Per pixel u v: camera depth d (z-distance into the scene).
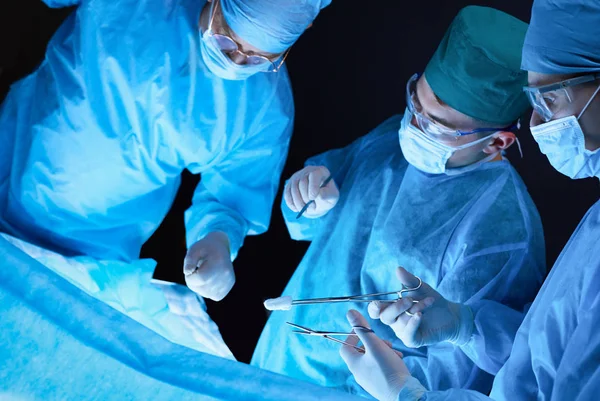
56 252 1.93
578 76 1.37
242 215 2.10
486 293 1.73
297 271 2.10
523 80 1.68
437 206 1.86
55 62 1.80
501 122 1.74
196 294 2.07
